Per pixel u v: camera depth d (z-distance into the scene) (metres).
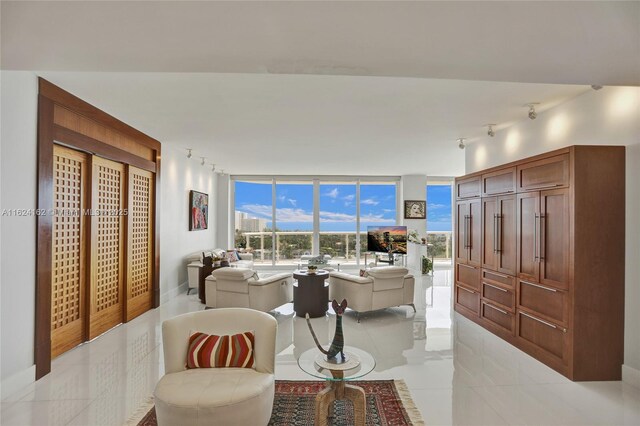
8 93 2.79
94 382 3.07
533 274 3.65
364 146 6.18
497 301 4.34
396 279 5.27
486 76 2.44
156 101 3.81
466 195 5.07
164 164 6.21
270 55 2.09
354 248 10.25
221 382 2.21
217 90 3.49
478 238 4.75
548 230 3.45
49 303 3.23
